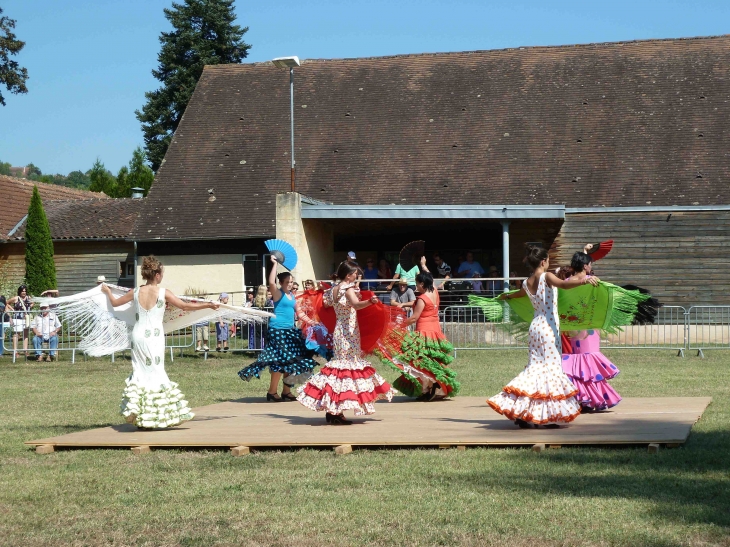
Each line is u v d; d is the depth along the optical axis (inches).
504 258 890.1
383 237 1091.3
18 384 585.9
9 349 783.7
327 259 1023.6
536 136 1109.7
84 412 434.0
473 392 490.9
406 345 432.5
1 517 223.1
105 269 1229.7
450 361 441.7
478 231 1063.6
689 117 1084.5
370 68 1270.9
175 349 815.1
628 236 967.0
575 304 332.5
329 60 1300.4
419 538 195.5
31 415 424.8
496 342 790.5
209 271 1104.2
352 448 300.8
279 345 458.0
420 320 443.2
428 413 383.6
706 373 582.9
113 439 320.8
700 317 800.9
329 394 339.3
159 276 342.6
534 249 320.2
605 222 978.1
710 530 194.2
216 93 1275.8
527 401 314.0
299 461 283.3
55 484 259.3
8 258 1290.6
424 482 248.4
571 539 191.3
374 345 350.0
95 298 342.3
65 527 213.2
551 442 291.6
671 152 1045.8
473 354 768.3
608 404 358.0
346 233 1093.1
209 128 1226.6
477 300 357.7
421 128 1160.2
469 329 795.4
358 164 1128.2
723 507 213.2
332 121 1199.6
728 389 479.2
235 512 222.7
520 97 1169.4
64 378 628.1
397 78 1245.7
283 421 366.6
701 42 1185.4
